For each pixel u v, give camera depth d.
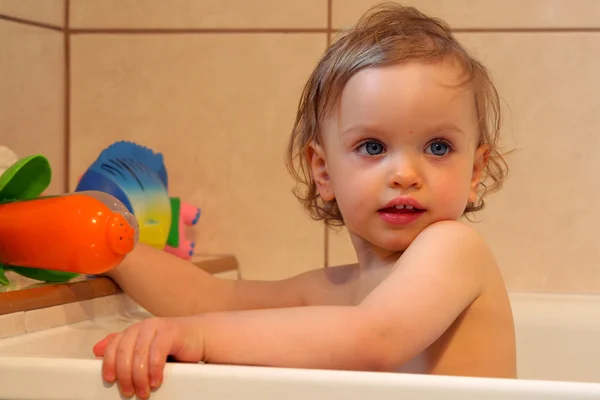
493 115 1.04
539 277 1.12
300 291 0.85
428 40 0.74
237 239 1.17
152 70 1.18
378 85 0.70
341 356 0.58
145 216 0.93
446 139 0.71
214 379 0.52
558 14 1.09
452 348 0.69
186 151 1.18
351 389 0.50
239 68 1.16
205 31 1.16
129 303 0.86
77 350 0.64
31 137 1.10
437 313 0.61
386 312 0.60
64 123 1.18
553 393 0.48
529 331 1.02
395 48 0.72
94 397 0.53
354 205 0.72
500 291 0.71
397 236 0.71
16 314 0.68
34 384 0.54
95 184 0.92
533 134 1.11
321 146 0.79
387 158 0.71
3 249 0.72
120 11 1.18
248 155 1.16
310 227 1.16
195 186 1.18
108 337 0.59
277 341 0.58
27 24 1.09
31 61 1.10
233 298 0.86
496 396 0.48
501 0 1.10
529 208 1.11
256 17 1.15
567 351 1.01
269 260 1.17
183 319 0.58
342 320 0.59
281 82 1.15
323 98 0.77
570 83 1.10
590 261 1.11
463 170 0.72
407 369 0.71
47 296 0.72
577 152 1.10
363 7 1.12
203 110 1.17
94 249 0.69
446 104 0.70
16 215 0.71
